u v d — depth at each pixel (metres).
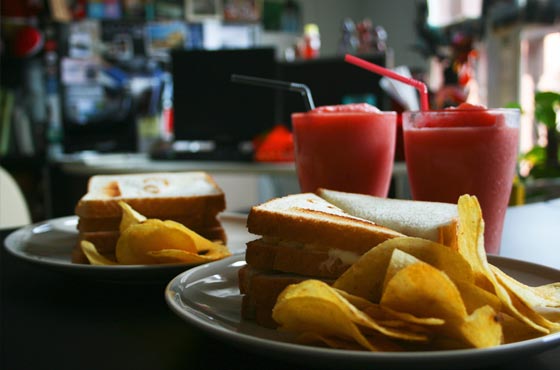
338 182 0.49
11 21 2.11
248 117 1.78
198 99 1.81
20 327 0.33
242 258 0.40
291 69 1.74
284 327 0.26
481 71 2.48
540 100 1.38
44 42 2.15
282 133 1.66
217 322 0.31
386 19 3.31
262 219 0.31
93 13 2.31
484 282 0.27
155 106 2.41
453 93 1.91
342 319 0.24
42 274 0.46
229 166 1.59
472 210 0.28
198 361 0.28
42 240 0.55
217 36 2.70
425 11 2.80
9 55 2.10
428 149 0.45
